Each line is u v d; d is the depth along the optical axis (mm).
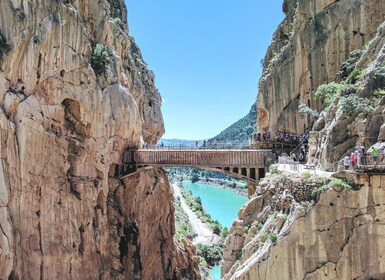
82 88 34312
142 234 43438
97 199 36250
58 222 31484
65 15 32562
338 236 16328
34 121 29328
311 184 17250
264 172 33062
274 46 43625
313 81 34844
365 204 16188
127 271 39031
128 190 41344
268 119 39219
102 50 37719
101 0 40344
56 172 31766
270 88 38906
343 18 33469
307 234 16641
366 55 24984
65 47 32438
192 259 54500
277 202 19141
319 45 34719
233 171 33938
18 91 28578
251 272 17438
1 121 26609
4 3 27391
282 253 16891
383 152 16688
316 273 16375
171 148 39812
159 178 49062
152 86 57344
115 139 37781
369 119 19078
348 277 16125
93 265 34438
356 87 22234
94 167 35781
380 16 31672
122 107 38438
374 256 15922
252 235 20219
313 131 25828
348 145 19625
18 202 27984
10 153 27328
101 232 36031
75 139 34156
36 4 29750
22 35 28281
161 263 46812
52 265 30344
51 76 31266
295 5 42344
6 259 26062
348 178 16688
